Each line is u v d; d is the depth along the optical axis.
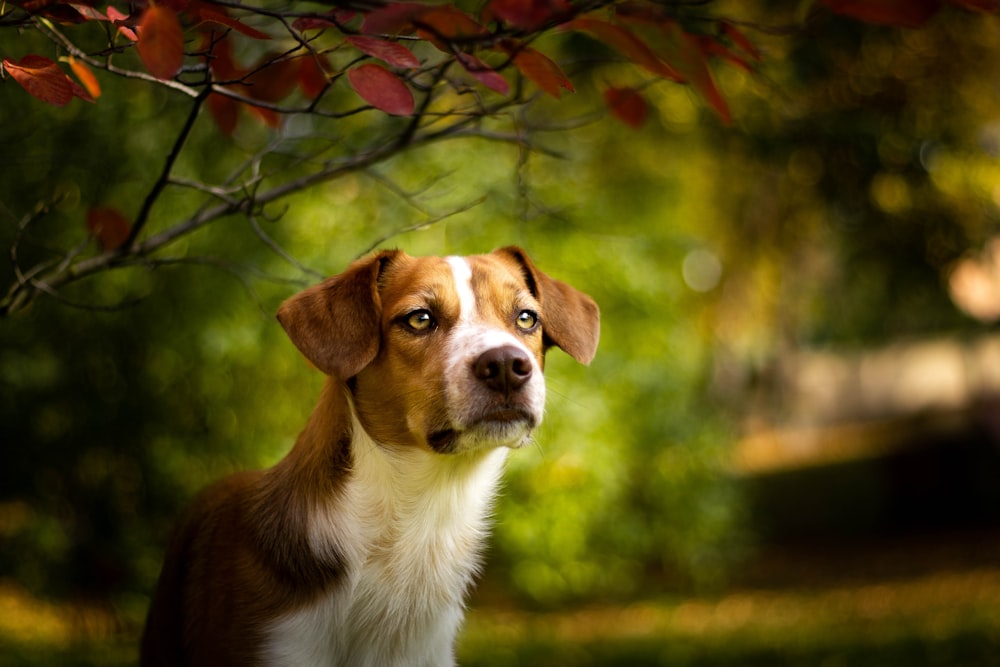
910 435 20.78
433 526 4.03
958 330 17.25
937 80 13.19
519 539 10.85
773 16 10.52
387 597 3.95
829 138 12.05
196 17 3.26
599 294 11.16
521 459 10.10
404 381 3.89
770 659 9.02
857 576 15.32
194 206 8.62
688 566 13.34
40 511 10.05
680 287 13.50
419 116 3.94
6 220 8.54
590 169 14.27
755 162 14.17
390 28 2.48
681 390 12.34
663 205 14.45
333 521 3.88
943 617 10.77
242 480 4.59
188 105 7.17
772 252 19.02
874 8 2.61
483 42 2.92
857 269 15.62
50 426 9.93
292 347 9.32
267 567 3.86
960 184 14.04
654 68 2.76
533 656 9.54
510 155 10.32
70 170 8.27
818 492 21.11
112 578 9.98
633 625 12.38
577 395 10.34
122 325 9.36
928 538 17.95
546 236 10.62
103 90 7.98
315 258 8.75
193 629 4.03
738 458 15.71
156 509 9.98
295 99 7.01
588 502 10.98
